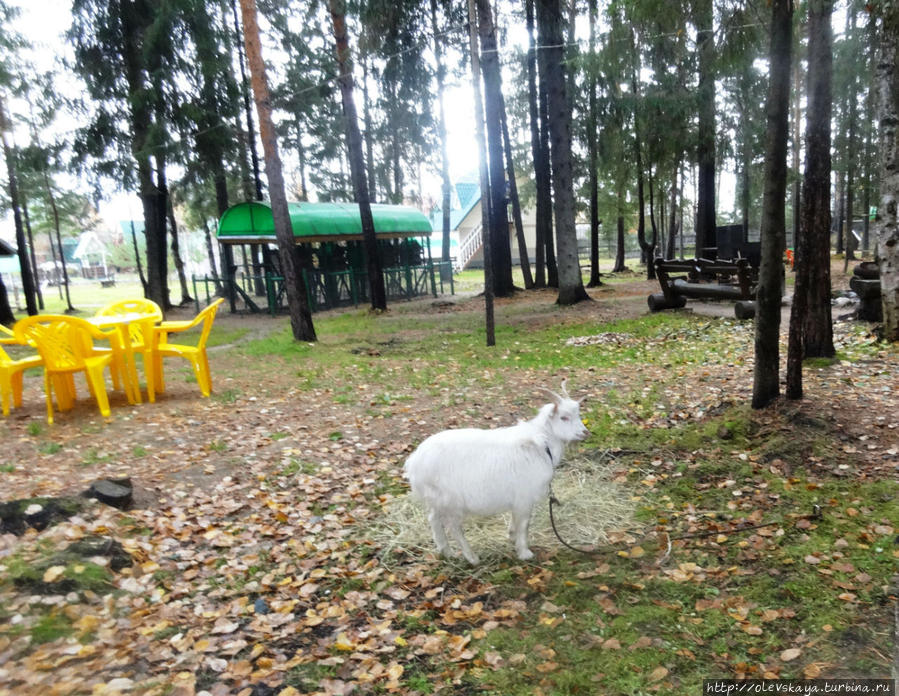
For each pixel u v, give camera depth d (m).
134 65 19.72
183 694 3.11
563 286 18.81
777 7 5.54
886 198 9.38
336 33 18.28
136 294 40.78
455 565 4.39
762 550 4.31
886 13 7.57
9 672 3.13
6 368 8.11
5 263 43.81
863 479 5.11
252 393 9.44
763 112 20.05
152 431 7.41
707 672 3.21
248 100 23.09
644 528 4.82
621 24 8.05
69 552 4.10
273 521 5.14
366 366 11.39
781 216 6.03
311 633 3.71
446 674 3.30
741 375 8.76
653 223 26.34
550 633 3.60
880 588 3.76
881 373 7.89
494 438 4.30
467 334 14.79
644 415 7.37
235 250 55.09
